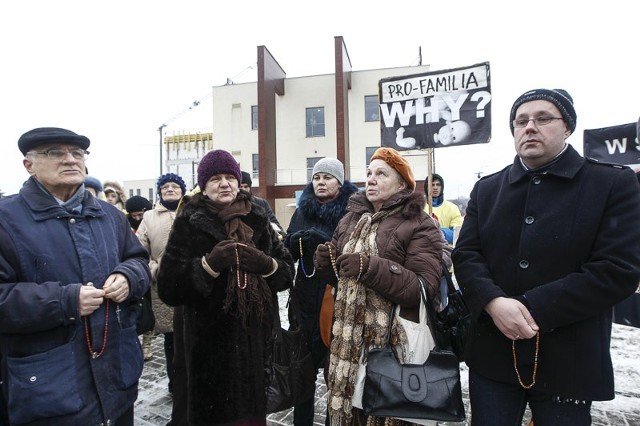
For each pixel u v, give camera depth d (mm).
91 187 3477
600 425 2783
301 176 21953
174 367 2328
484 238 1754
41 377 1478
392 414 1633
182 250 2033
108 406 1651
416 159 19688
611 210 1456
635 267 1369
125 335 1777
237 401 1984
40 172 1631
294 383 2227
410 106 3816
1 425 1591
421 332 1836
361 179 21484
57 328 1560
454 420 1602
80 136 1695
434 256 1940
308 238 2535
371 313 1895
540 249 1545
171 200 3527
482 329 1706
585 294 1394
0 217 1550
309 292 2535
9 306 1433
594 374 1468
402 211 2010
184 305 2105
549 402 1575
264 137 19844
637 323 3023
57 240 1612
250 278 2072
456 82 3623
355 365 1865
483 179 1915
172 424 2271
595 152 4102
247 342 2057
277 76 21844
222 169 2125
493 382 1690
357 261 1783
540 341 1533
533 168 1667
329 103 22062
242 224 2166
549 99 1553
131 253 1955
